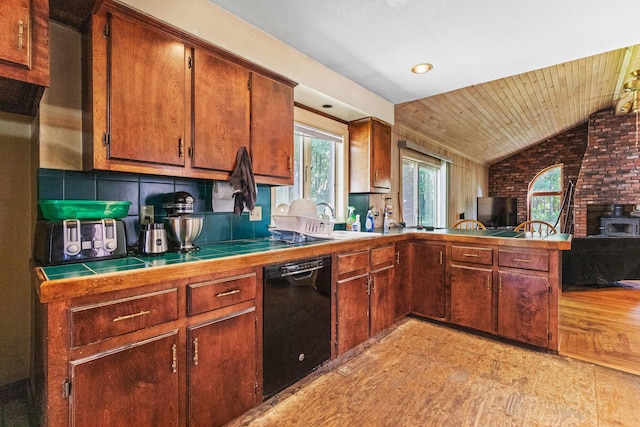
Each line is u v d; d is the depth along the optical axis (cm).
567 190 764
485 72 268
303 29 202
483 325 253
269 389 168
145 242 150
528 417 158
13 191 169
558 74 411
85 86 146
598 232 658
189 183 198
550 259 223
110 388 112
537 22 195
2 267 168
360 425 153
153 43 151
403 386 186
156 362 124
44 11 114
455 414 161
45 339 105
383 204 400
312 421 156
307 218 214
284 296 176
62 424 103
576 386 185
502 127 586
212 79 174
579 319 295
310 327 192
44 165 143
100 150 136
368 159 313
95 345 109
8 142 167
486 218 758
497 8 181
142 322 120
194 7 166
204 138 171
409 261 293
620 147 638
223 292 146
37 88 123
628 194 630
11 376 171
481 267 254
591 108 626
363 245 232
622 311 317
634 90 505
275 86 211
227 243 205
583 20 193
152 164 152
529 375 198
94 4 132
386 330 268
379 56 239
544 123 645
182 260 138
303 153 288
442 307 275
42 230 129
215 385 144
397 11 184
